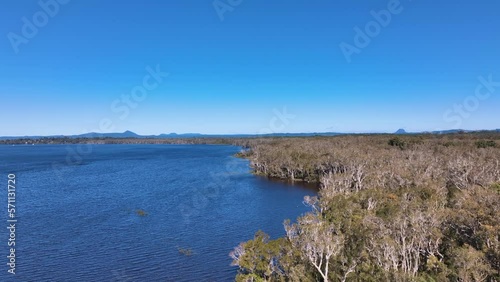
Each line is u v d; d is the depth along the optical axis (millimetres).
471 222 41906
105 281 47781
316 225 43531
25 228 69312
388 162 114188
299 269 38938
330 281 38844
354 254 40500
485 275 33656
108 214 80875
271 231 70125
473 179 82312
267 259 41781
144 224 73625
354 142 197250
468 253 34750
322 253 38688
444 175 92188
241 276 41312
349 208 57906
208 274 50406
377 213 55844
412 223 43594
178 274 50375
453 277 34875
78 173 145500
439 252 42188
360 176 101375
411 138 189000
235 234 68188
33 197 97438
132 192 106625
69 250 58344
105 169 160250
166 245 61562
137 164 183125
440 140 178000
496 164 97000
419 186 73188
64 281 47531
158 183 123062
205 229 71125
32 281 47219
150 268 52156
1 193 101438
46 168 160625
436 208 54031
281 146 192000
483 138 187125
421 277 35469
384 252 38969
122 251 58469
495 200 46531
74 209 84875
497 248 35000
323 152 151000
